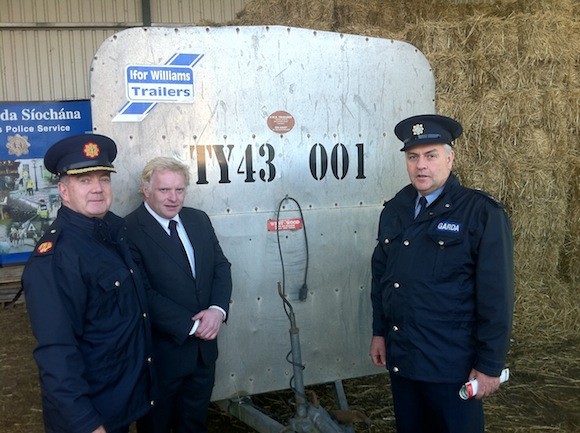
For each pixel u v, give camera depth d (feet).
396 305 6.43
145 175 6.97
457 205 6.16
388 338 6.81
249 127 8.16
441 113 13.07
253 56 8.09
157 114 7.73
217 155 8.05
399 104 9.05
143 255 6.94
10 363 13.51
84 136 5.80
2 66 21.93
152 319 6.88
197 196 8.04
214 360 7.48
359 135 8.82
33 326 5.25
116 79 7.52
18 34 21.93
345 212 8.83
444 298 6.09
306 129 8.48
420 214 6.36
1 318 17.24
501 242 5.82
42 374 5.18
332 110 8.61
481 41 13.07
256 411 8.00
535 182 13.39
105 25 22.53
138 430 7.52
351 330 9.05
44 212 20.45
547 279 14.14
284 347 8.66
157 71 7.66
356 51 8.68
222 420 9.92
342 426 7.50
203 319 7.01
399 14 14.83
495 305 5.81
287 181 8.45
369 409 10.29
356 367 9.16
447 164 6.30
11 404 11.18
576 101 13.57
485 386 5.87
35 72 22.26
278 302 8.57
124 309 5.80
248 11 14.23
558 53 13.35
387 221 6.85
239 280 8.35
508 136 13.25
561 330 13.83
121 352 5.78
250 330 8.48
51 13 22.11
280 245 8.49
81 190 5.65
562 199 13.79
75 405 5.14
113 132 7.58
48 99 22.48
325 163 8.63
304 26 13.08
